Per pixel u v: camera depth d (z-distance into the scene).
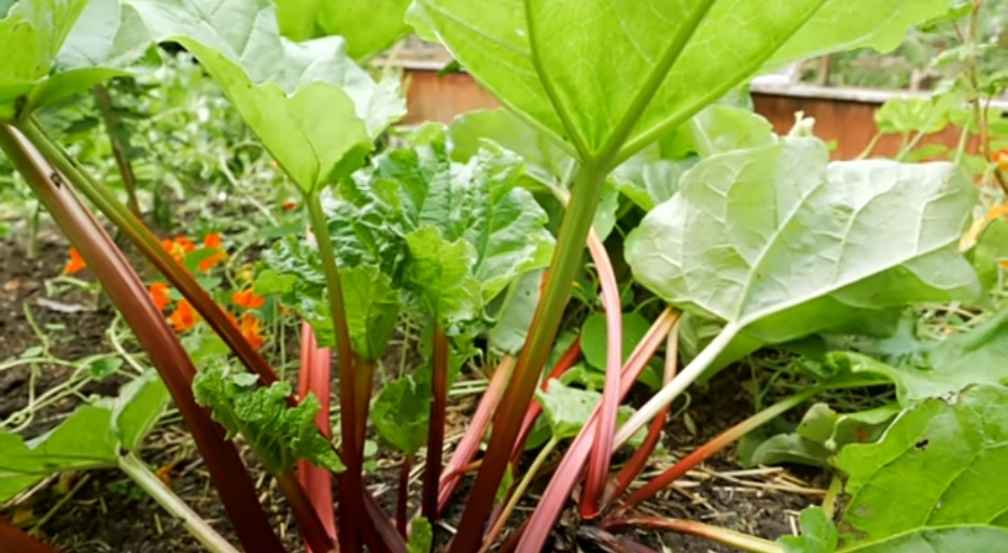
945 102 1.03
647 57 0.40
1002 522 0.48
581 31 0.39
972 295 0.68
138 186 1.32
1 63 0.38
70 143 0.98
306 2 0.87
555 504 0.56
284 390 0.46
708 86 0.42
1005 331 0.67
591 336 0.78
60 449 0.53
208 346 0.68
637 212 0.93
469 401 0.83
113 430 0.55
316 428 0.48
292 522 0.64
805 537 0.47
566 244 0.47
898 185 0.70
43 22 0.40
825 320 0.70
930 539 0.49
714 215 0.72
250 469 0.71
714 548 0.60
